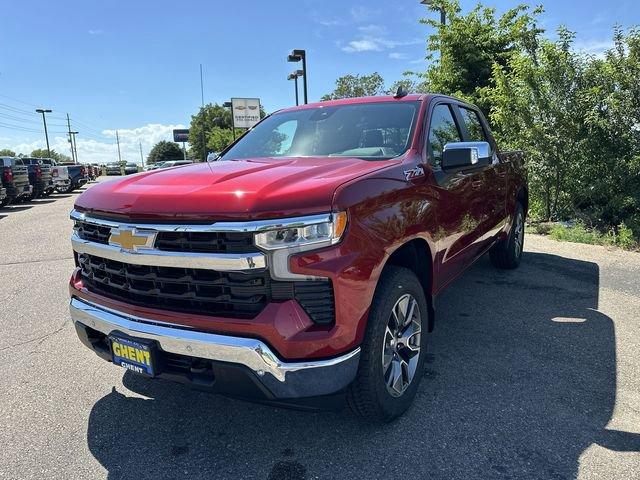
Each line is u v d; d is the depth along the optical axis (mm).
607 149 8164
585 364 3516
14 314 4836
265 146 3857
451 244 3482
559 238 7820
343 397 2387
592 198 8500
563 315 4477
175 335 2324
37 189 19438
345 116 3771
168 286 2412
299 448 2633
